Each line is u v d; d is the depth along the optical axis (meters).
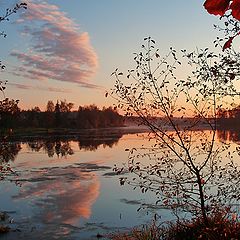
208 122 7.18
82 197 22.30
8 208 19.89
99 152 50.28
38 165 37.56
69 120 134.12
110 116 150.50
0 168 8.59
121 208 19.06
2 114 8.04
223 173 7.60
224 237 7.06
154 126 7.25
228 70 5.98
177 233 8.69
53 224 16.77
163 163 7.54
